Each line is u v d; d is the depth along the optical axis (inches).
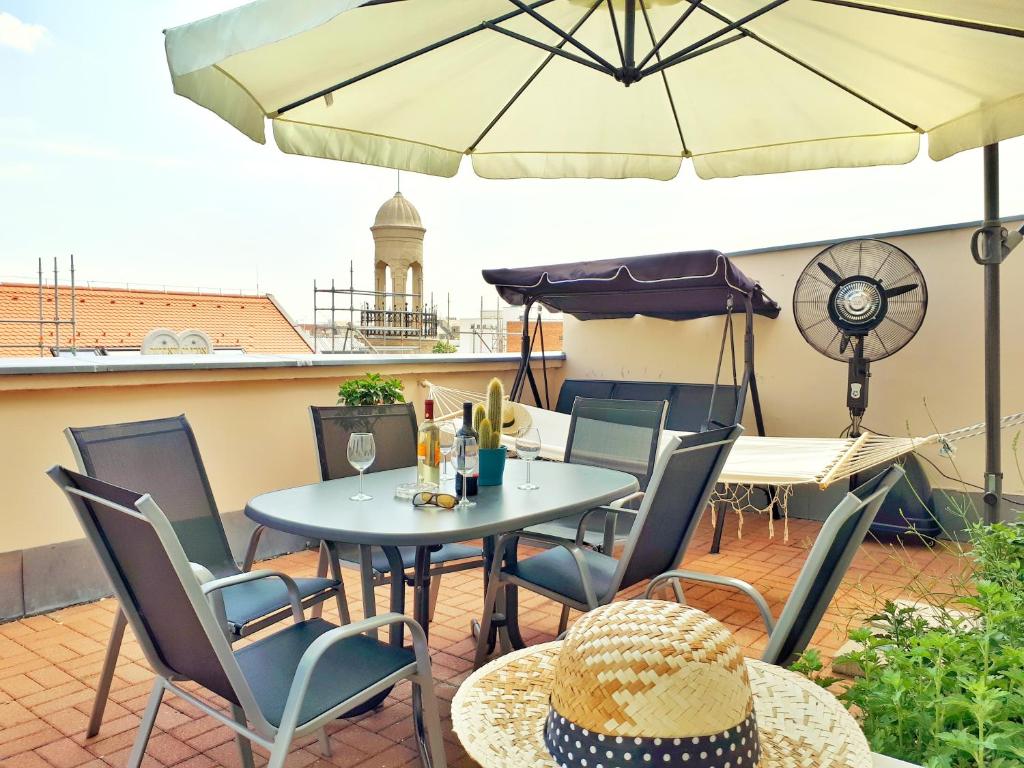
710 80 126.4
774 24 109.3
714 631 41.1
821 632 131.8
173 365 160.6
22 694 111.1
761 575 172.9
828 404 228.7
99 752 94.9
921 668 56.4
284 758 61.1
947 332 207.2
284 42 94.5
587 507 101.3
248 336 1195.9
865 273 195.6
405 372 220.7
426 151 134.4
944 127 120.6
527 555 190.4
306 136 118.3
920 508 196.9
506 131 136.6
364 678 71.7
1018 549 84.9
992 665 56.8
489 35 115.1
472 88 124.6
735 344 245.6
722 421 226.7
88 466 93.4
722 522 192.5
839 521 57.7
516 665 51.1
